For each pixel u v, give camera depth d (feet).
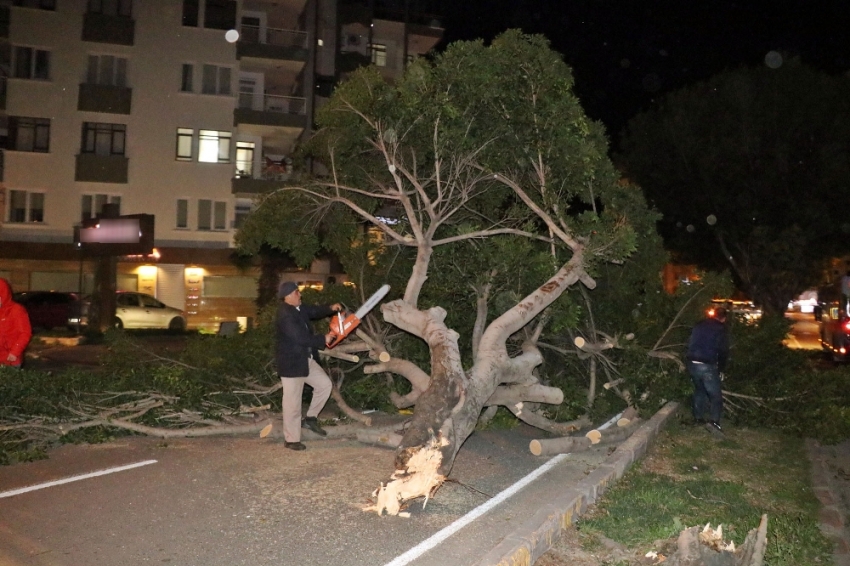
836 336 78.02
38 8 105.81
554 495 23.63
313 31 116.06
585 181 34.71
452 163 34.14
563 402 32.63
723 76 96.12
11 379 28.91
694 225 100.22
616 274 36.94
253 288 117.39
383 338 34.09
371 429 28.94
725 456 30.55
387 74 131.64
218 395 31.68
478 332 31.96
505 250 31.27
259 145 115.65
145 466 25.59
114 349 35.73
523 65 32.55
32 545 18.56
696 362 34.47
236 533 19.54
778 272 96.73
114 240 75.15
